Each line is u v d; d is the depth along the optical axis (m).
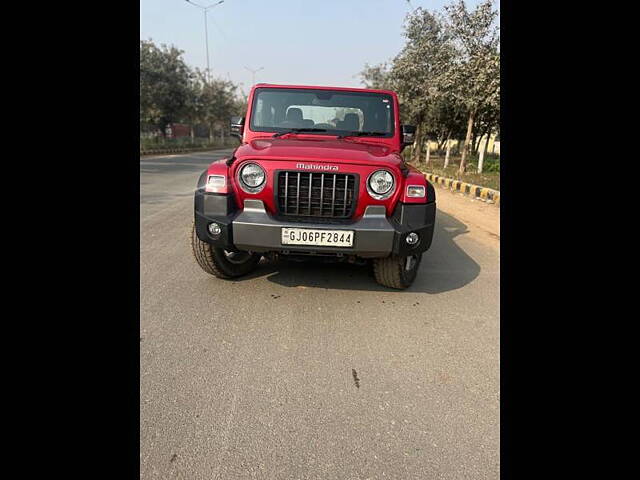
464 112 16.09
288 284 3.78
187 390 2.18
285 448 1.81
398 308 3.35
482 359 2.59
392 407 2.11
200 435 1.87
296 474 1.67
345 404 2.12
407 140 4.40
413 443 1.86
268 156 3.15
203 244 3.51
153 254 4.58
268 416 2.01
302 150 3.26
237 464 1.71
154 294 3.45
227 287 3.66
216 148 44.12
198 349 2.60
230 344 2.68
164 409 2.03
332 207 3.15
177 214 6.94
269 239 3.10
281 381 2.30
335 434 1.90
